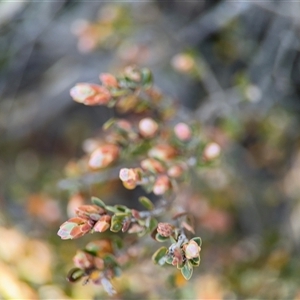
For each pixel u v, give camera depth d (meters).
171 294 0.27
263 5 0.29
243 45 0.31
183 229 0.23
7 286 0.26
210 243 0.30
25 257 0.28
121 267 0.24
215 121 0.31
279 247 0.30
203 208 0.30
